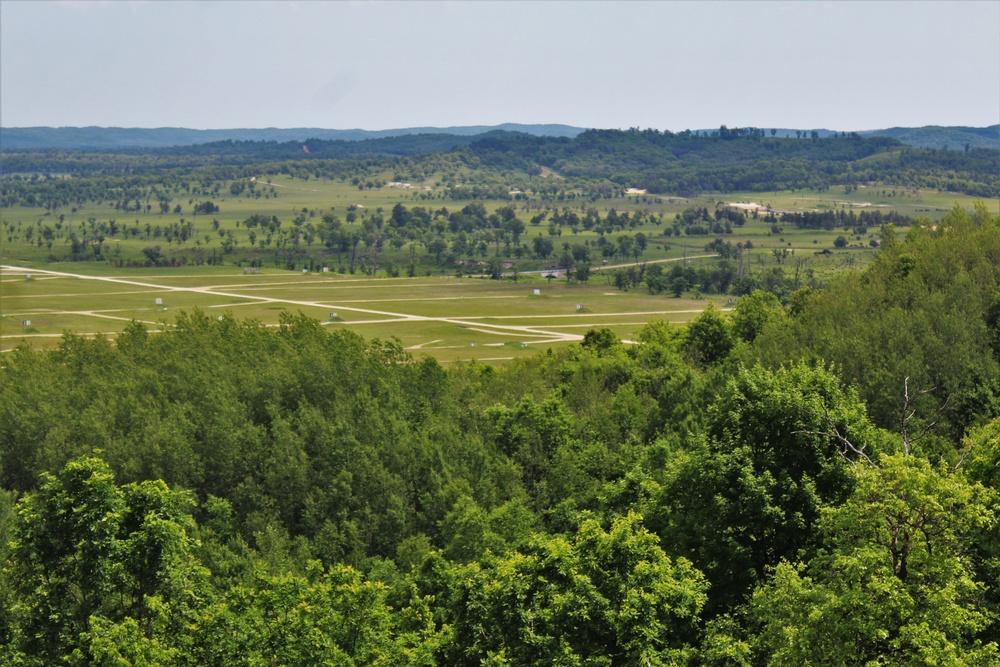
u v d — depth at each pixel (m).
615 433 119.06
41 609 49.78
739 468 56.06
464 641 47.19
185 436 114.00
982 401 95.94
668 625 45.88
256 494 104.38
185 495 56.22
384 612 47.12
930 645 36.00
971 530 42.22
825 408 57.91
